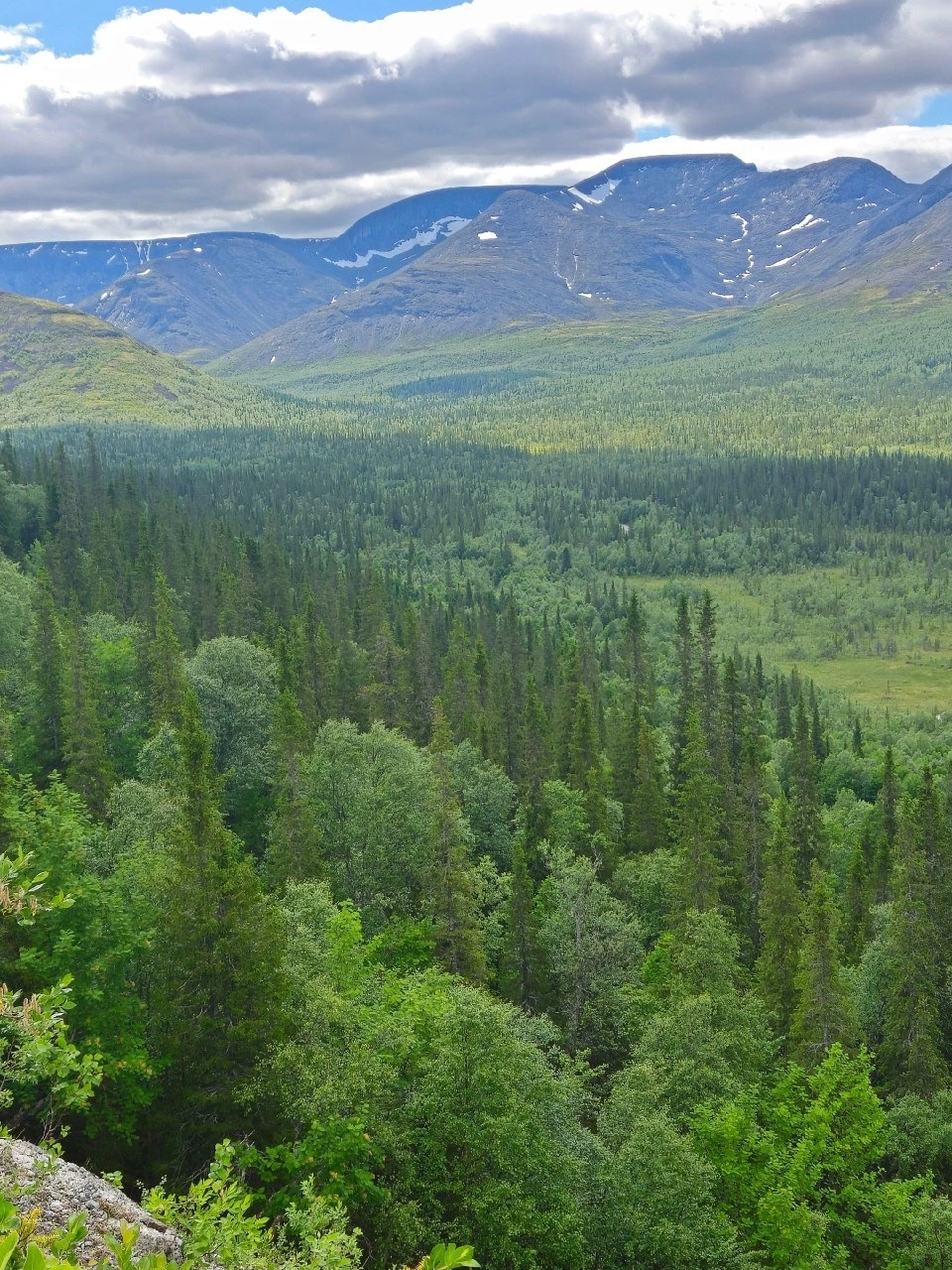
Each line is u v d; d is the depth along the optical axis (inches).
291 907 1871.3
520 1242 1293.1
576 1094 1606.8
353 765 2576.3
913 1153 1889.8
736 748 3789.4
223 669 3159.5
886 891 3011.8
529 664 6043.3
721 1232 1371.8
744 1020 1964.8
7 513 5792.3
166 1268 531.2
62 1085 833.5
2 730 2460.6
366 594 6190.9
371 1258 1237.1
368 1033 1408.7
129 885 1536.7
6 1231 443.8
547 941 2297.0
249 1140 1387.8
